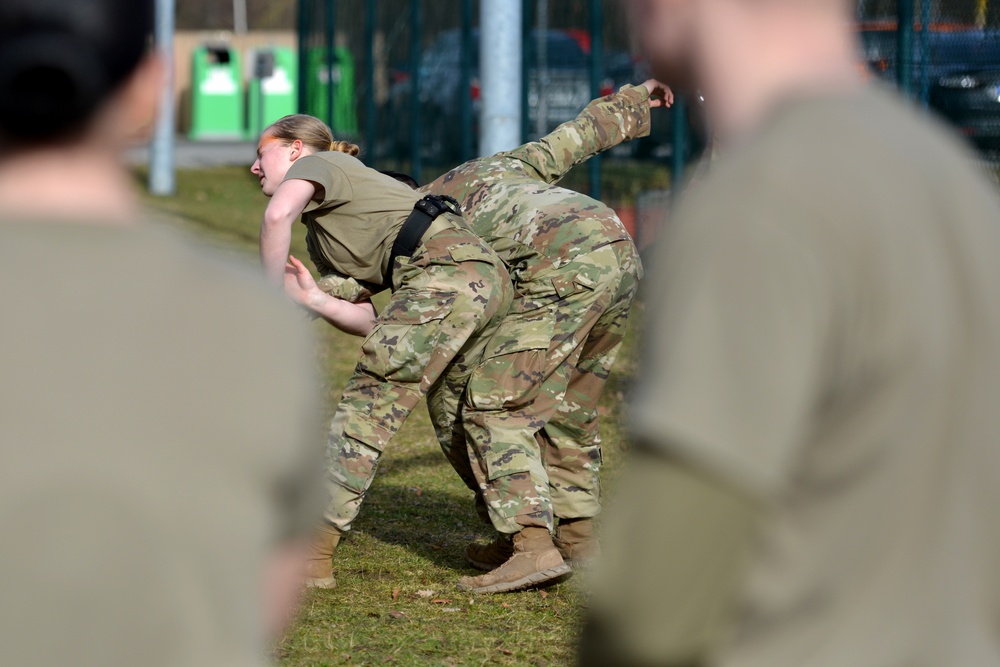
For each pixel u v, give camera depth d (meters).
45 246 2.91
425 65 39.69
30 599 2.73
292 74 82.75
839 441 3.08
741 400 2.91
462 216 11.06
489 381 10.95
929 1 22.05
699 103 3.67
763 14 3.36
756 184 3.07
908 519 3.09
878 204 3.05
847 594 3.08
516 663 9.48
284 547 3.13
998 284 3.17
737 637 3.08
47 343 2.83
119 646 2.77
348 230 10.91
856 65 3.75
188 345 2.91
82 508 2.76
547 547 11.10
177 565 2.81
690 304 3.01
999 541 3.20
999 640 3.25
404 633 10.05
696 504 2.91
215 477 2.87
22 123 2.94
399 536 13.16
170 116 49.03
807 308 2.94
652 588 2.95
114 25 3.01
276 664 9.23
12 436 2.77
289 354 3.03
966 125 21.42
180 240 3.08
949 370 3.09
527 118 31.52
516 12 20.47
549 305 10.88
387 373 10.70
